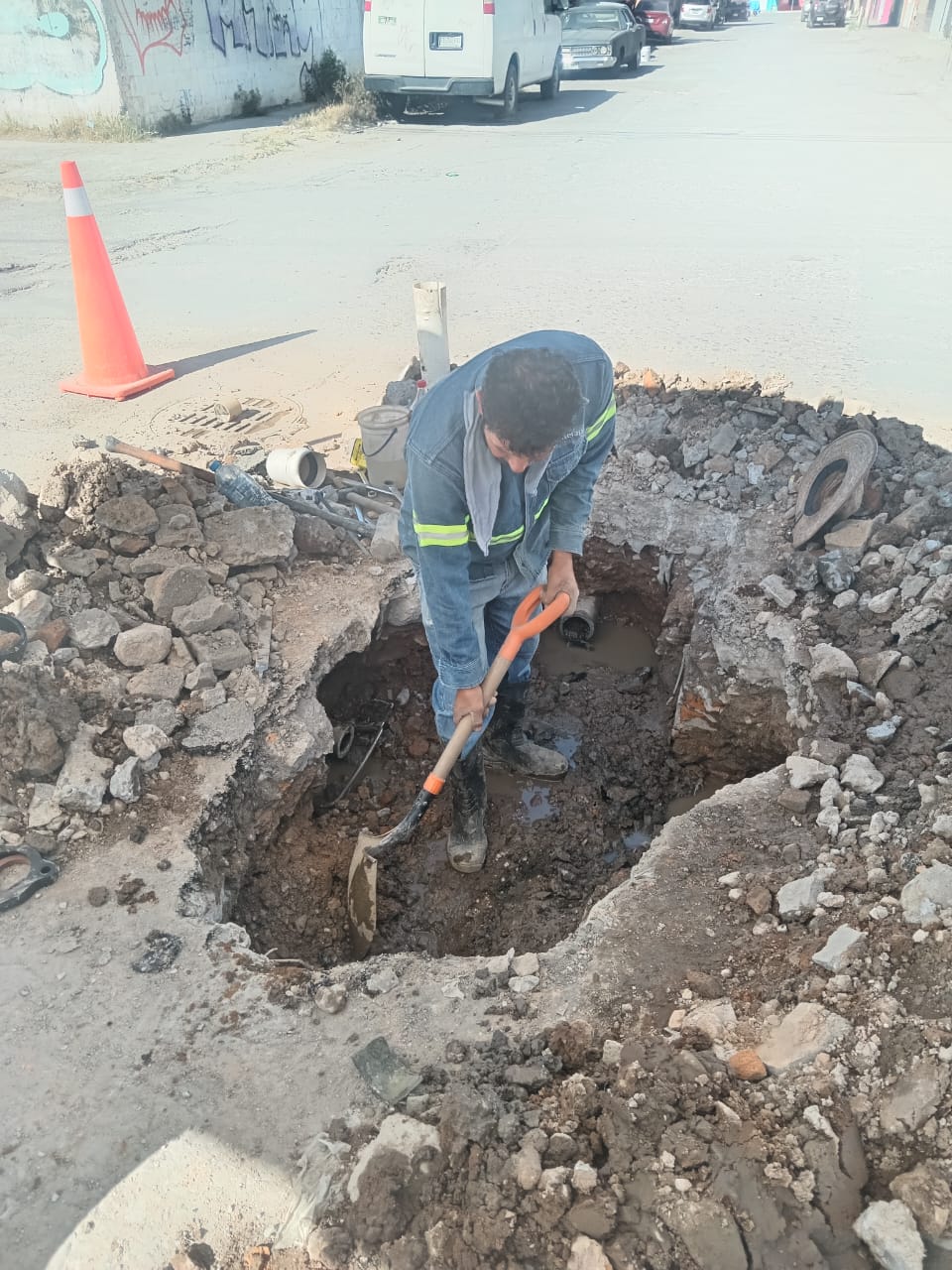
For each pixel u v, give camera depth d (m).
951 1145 1.81
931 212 8.91
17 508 3.61
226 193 10.23
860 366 5.67
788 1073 1.98
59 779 2.80
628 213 9.10
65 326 6.74
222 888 2.78
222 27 14.41
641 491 4.26
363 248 8.27
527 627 2.61
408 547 2.54
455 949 3.15
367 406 5.41
